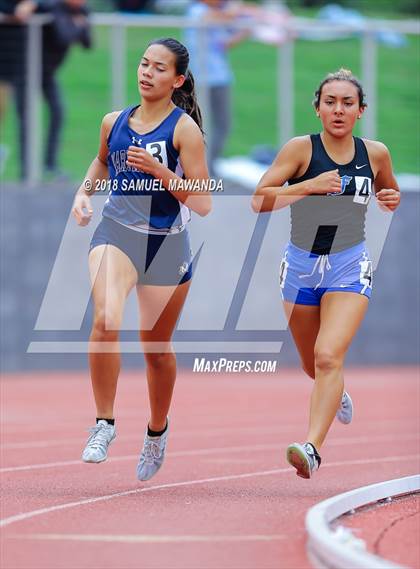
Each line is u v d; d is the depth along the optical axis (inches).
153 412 715.4
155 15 2288.4
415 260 1932.8
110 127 685.3
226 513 621.3
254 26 1881.2
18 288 1796.3
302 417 1240.2
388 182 716.7
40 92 1796.3
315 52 1962.4
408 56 1980.8
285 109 1929.1
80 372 1811.0
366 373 1818.4
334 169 688.4
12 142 1819.6
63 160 1835.6
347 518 588.4
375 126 1957.4
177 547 529.0
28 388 1578.5
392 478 776.9
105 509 634.2
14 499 670.5
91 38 1803.6
